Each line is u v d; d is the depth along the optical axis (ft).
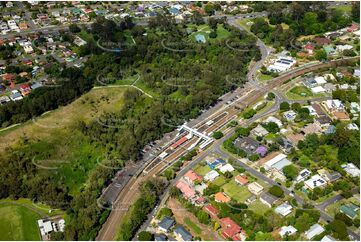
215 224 428.56
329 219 433.89
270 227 420.77
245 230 422.00
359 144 523.70
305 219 422.00
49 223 451.12
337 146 535.60
